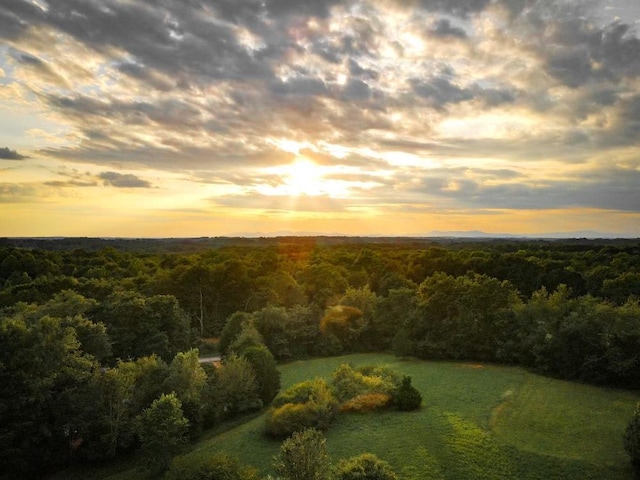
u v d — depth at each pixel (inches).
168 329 2325.3
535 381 1994.3
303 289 3368.6
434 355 2501.2
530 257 3595.0
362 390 1781.5
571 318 2098.9
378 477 1051.9
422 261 3929.6
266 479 1169.4
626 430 1243.8
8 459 1326.3
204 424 1674.5
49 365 1429.6
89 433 1470.2
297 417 1563.7
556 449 1317.7
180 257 4005.9
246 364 1873.8
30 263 3159.5
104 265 3585.1
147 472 1376.7
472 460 1284.4
